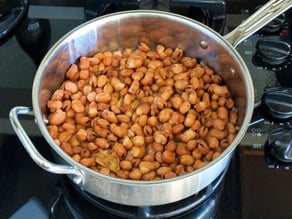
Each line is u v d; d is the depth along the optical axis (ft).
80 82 1.66
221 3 1.79
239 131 1.38
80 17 1.92
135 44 1.77
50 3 1.96
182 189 1.30
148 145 1.53
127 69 1.69
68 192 1.48
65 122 1.57
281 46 1.72
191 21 1.63
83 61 1.69
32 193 1.48
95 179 1.28
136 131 1.54
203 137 1.54
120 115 1.57
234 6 1.90
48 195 1.48
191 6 1.86
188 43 1.71
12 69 1.78
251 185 1.48
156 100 1.60
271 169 1.50
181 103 1.60
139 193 1.28
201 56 1.72
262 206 1.44
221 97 1.62
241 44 1.76
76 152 1.49
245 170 1.50
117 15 1.64
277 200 1.44
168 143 1.51
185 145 1.51
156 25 1.68
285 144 1.49
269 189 1.47
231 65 1.59
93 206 1.46
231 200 1.45
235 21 1.86
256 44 1.75
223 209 1.44
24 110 1.44
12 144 1.58
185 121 1.56
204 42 1.66
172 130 1.55
